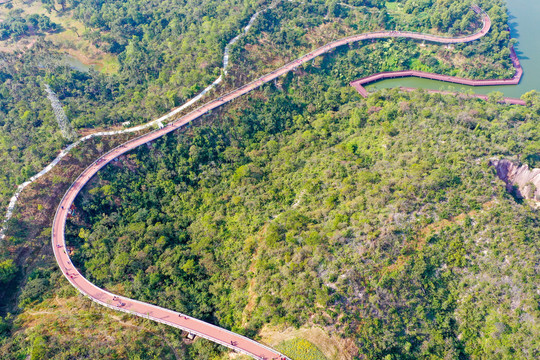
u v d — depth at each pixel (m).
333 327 101.19
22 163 162.75
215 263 131.62
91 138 169.75
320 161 163.50
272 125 191.88
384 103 194.00
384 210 125.94
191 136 179.88
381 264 111.81
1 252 135.12
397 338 101.81
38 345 102.88
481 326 106.69
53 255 138.88
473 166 138.75
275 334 105.00
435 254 116.62
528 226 119.75
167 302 120.06
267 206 148.62
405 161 147.38
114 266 130.50
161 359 106.12
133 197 160.75
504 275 111.25
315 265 112.94
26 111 188.88
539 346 97.88
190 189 166.12
